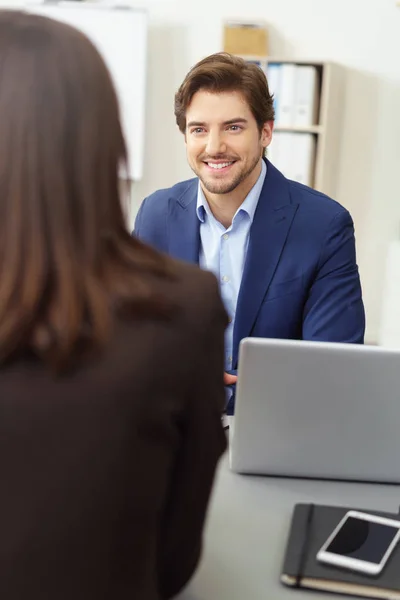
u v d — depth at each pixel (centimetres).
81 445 71
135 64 439
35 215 71
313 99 416
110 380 71
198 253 197
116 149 76
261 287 187
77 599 73
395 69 436
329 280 187
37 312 69
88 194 73
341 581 103
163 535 85
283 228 188
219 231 194
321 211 191
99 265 73
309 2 435
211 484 86
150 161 466
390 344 426
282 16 439
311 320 187
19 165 71
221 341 82
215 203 190
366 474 135
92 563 73
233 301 196
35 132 71
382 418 130
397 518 118
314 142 426
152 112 459
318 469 135
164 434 76
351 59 437
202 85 176
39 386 71
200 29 447
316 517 119
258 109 178
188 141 184
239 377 130
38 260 70
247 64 179
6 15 76
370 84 439
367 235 457
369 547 109
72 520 71
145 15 432
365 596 102
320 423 132
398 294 418
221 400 84
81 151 73
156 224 202
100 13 435
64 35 74
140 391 73
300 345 127
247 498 130
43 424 70
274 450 134
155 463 76
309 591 104
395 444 132
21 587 71
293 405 131
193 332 77
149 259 78
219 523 122
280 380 129
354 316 187
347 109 442
